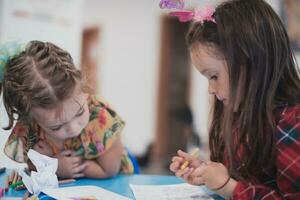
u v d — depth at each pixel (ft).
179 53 14.48
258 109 2.59
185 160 2.99
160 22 14.10
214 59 2.66
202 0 3.01
